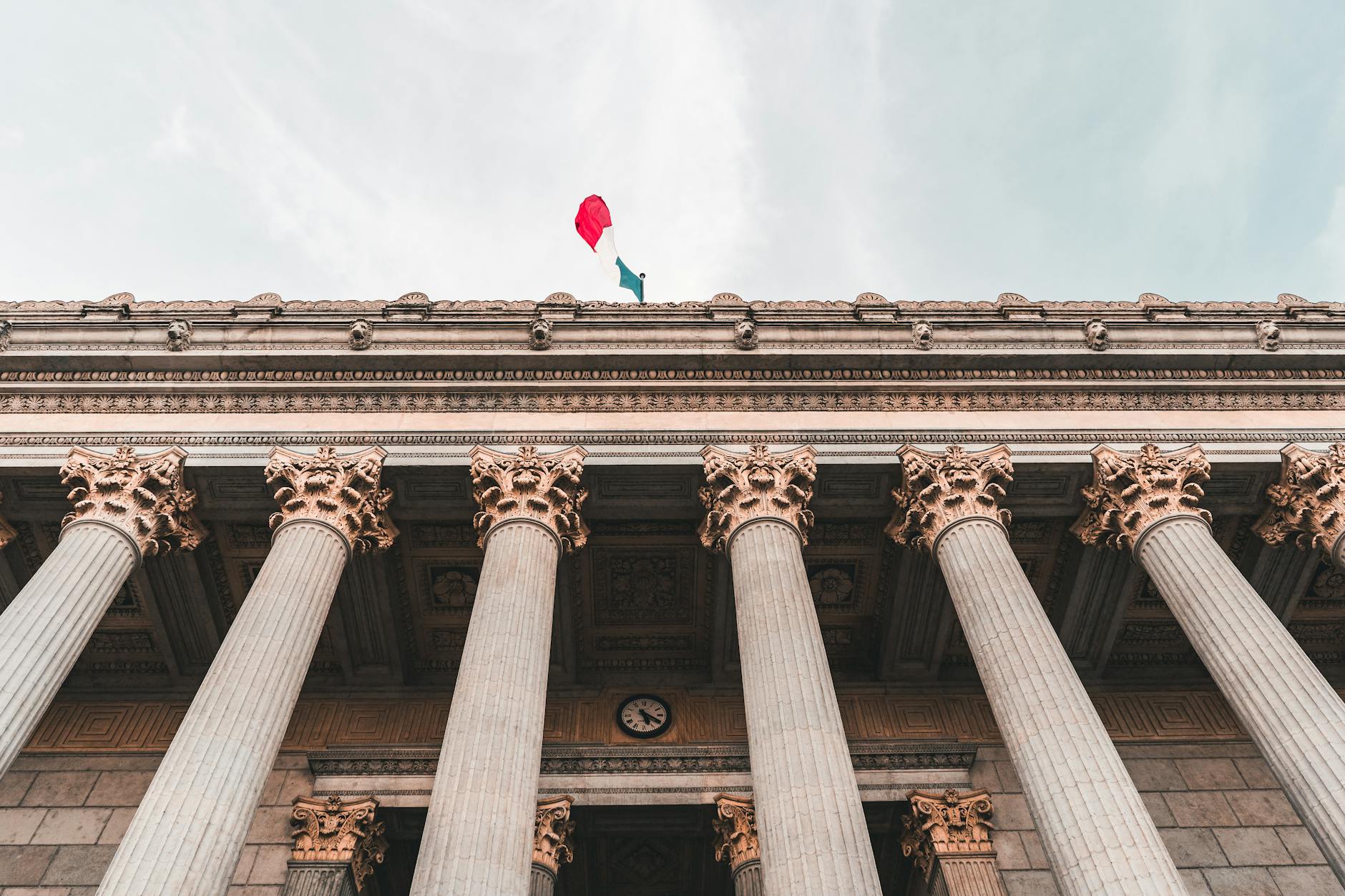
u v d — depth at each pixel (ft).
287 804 78.69
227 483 74.43
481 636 60.39
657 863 84.64
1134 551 72.02
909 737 85.05
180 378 78.48
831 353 79.15
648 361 79.51
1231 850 77.15
